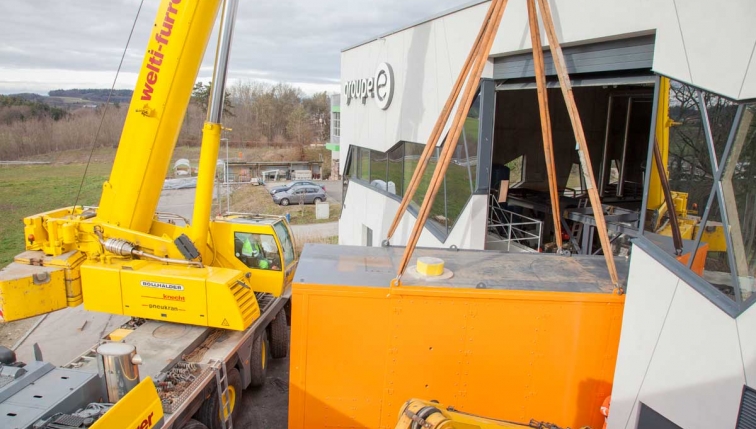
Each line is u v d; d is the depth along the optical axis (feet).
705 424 13.67
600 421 17.93
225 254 28.94
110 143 245.45
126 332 24.00
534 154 42.04
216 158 25.40
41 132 232.94
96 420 13.74
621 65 19.70
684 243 14.74
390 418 17.52
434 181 17.07
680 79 14.93
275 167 176.65
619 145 40.32
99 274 23.07
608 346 17.39
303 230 92.27
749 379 12.37
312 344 17.11
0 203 115.03
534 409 17.62
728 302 13.07
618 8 18.52
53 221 22.88
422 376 17.25
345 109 58.54
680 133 15.10
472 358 17.17
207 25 24.03
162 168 25.31
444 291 16.71
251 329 25.79
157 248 24.62
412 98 37.06
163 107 24.11
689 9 14.55
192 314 23.29
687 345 14.24
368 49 47.80
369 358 17.19
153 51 23.65
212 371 21.35
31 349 35.68
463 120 17.65
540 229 30.71
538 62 20.80
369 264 19.19
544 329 17.11
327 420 17.60
